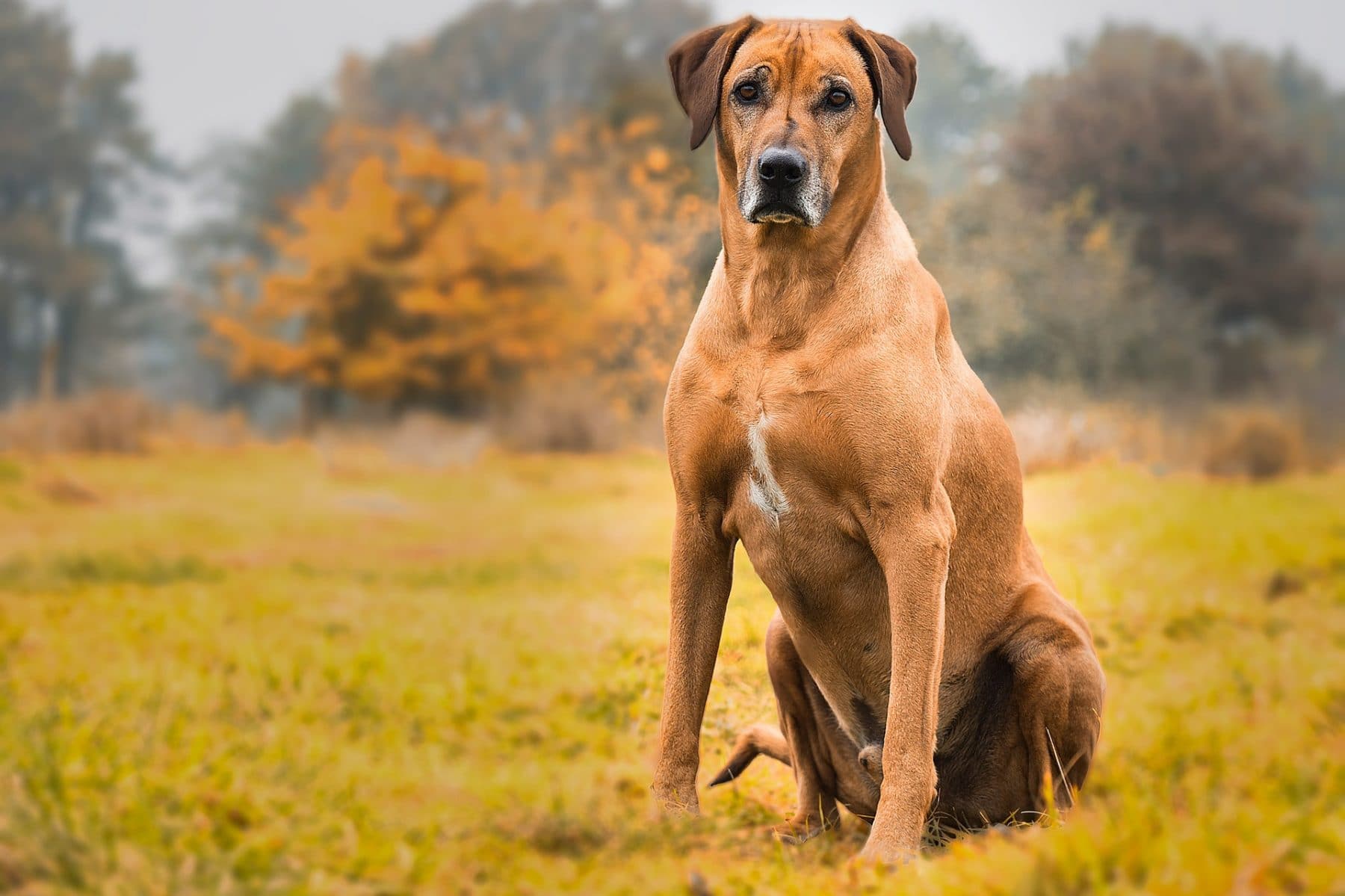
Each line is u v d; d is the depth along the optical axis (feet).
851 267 12.72
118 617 27.12
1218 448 66.28
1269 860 8.44
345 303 95.86
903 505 12.40
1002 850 9.78
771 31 13.34
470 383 92.89
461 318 91.66
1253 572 29.43
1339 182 156.04
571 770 16.12
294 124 172.24
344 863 11.63
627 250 94.38
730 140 13.16
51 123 164.14
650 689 19.97
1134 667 22.04
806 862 12.50
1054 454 57.88
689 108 13.69
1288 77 164.76
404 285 93.97
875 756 13.08
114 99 171.12
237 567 36.63
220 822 12.27
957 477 13.43
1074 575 26.84
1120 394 91.50
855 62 13.00
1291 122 151.43
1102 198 123.75
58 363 160.56
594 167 104.37
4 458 66.54
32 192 167.22
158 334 173.06
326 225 96.32
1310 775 12.20
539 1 160.56
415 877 11.46
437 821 13.32
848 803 14.33
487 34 161.99
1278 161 129.18
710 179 98.94
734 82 13.08
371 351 94.73
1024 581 14.10
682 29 158.81
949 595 13.58
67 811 11.33
